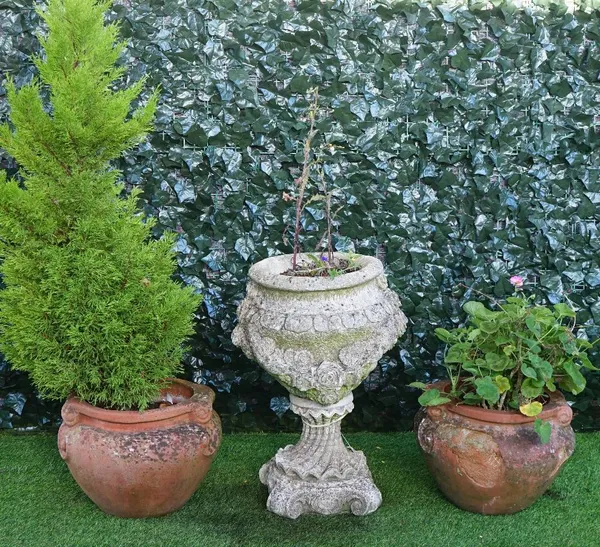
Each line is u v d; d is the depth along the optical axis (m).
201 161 3.47
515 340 2.86
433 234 3.56
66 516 2.91
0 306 2.84
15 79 3.40
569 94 3.42
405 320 2.98
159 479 2.74
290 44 3.38
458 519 2.89
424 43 3.39
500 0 3.35
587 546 2.68
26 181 2.79
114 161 3.47
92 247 2.75
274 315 2.78
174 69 3.39
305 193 3.51
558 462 2.75
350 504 2.94
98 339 2.71
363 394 3.71
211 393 2.97
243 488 3.17
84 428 2.76
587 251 3.55
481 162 3.46
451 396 2.91
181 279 3.58
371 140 3.44
